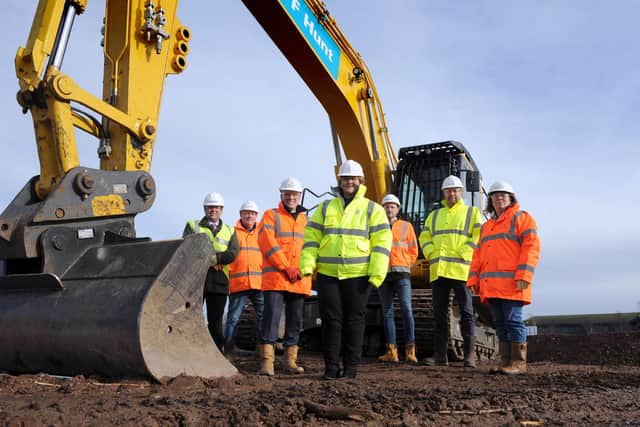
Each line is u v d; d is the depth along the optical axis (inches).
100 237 199.6
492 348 455.5
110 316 171.6
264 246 243.4
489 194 265.7
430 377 239.5
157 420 119.4
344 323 211.3
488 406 154.5
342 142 428.8
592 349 557.6
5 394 149.9
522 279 245.3
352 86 422.3
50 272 185.3
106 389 158.9
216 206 295.4
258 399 145.3
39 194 200.5
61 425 113.3
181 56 241.3
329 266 209.9
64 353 178.1
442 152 427.5
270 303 239.5
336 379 205.3
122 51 225.8
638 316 1272.1
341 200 216.7
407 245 334.3
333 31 398.9
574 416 144.9
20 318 186.9
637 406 163.9
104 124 222.8
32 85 199.8
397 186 434.6
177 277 180.7
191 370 179.6
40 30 203.3
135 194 209.5
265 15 351.3
